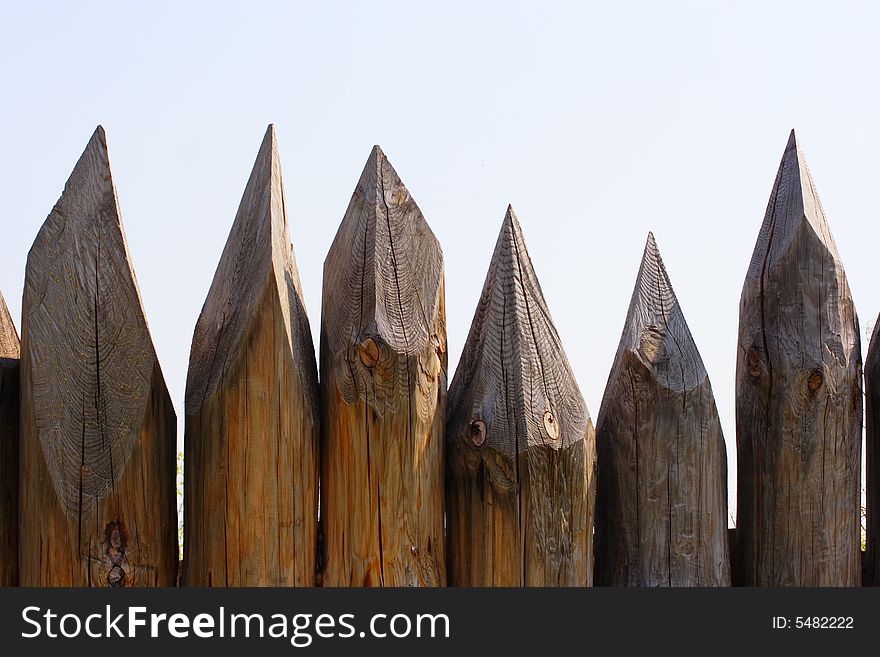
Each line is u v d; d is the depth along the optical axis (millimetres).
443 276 3396
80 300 3137
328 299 3391
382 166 3451
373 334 3172
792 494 3553
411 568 3193
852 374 3590
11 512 3289
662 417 3480
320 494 3328
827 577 3535
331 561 3240
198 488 3213
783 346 3568
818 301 3570
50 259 3182
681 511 3471
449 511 3389
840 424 3553
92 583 3078
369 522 3186
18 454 3281
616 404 3568
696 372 3518
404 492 3188
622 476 3529
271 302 3148
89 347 3117
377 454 3184
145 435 3131
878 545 3799
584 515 3340
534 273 3480
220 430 3162
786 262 3592
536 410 3279
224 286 3383
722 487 3527
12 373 3303
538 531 3254
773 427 3586
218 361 3219
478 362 3420
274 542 3148
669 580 3453
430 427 3244
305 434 3195
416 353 3201
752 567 3648
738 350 3754
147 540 3145
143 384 3133
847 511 3572
